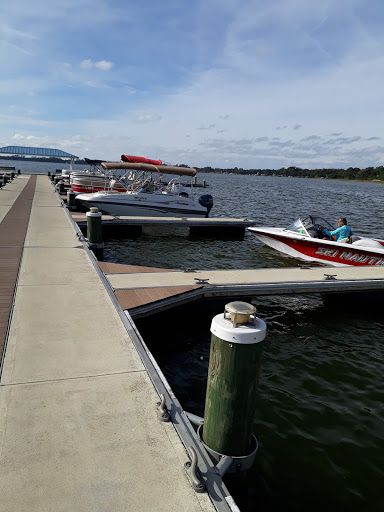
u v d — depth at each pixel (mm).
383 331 7266
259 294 7188
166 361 5691
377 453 3906
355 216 27891
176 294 6258
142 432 2771
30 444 2566
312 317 7785
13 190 23094
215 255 13070
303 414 4504
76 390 3229
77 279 6391
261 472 3537
